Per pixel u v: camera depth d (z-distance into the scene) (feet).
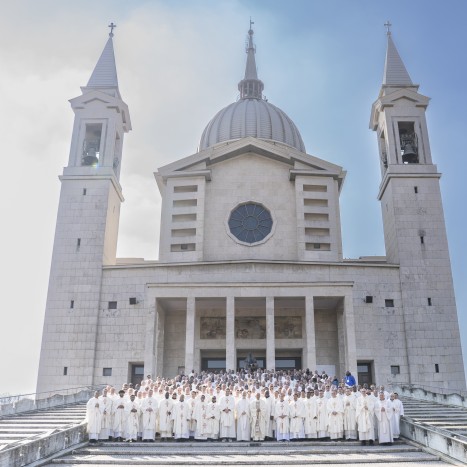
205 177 167.63
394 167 162.30
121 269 153.69
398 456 62.18
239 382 95.35
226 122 214.28
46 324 149.18
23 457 53.57
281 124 215.31
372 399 71.97
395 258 156.25
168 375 151.02
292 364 153.58
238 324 153.48
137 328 147.64
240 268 150.30
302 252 157.89
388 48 183.73
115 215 171.42
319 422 72.95
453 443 59.16
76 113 173.37
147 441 71.36
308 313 139.13
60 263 154.92
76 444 67.56
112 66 184.03
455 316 146.82
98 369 145.07
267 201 167.53
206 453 63.36
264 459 59.57
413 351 143.43
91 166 165.89
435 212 157.48
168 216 163.94
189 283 142.10
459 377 141.79
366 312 146.82
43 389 142.82
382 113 172.45
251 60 252.42
